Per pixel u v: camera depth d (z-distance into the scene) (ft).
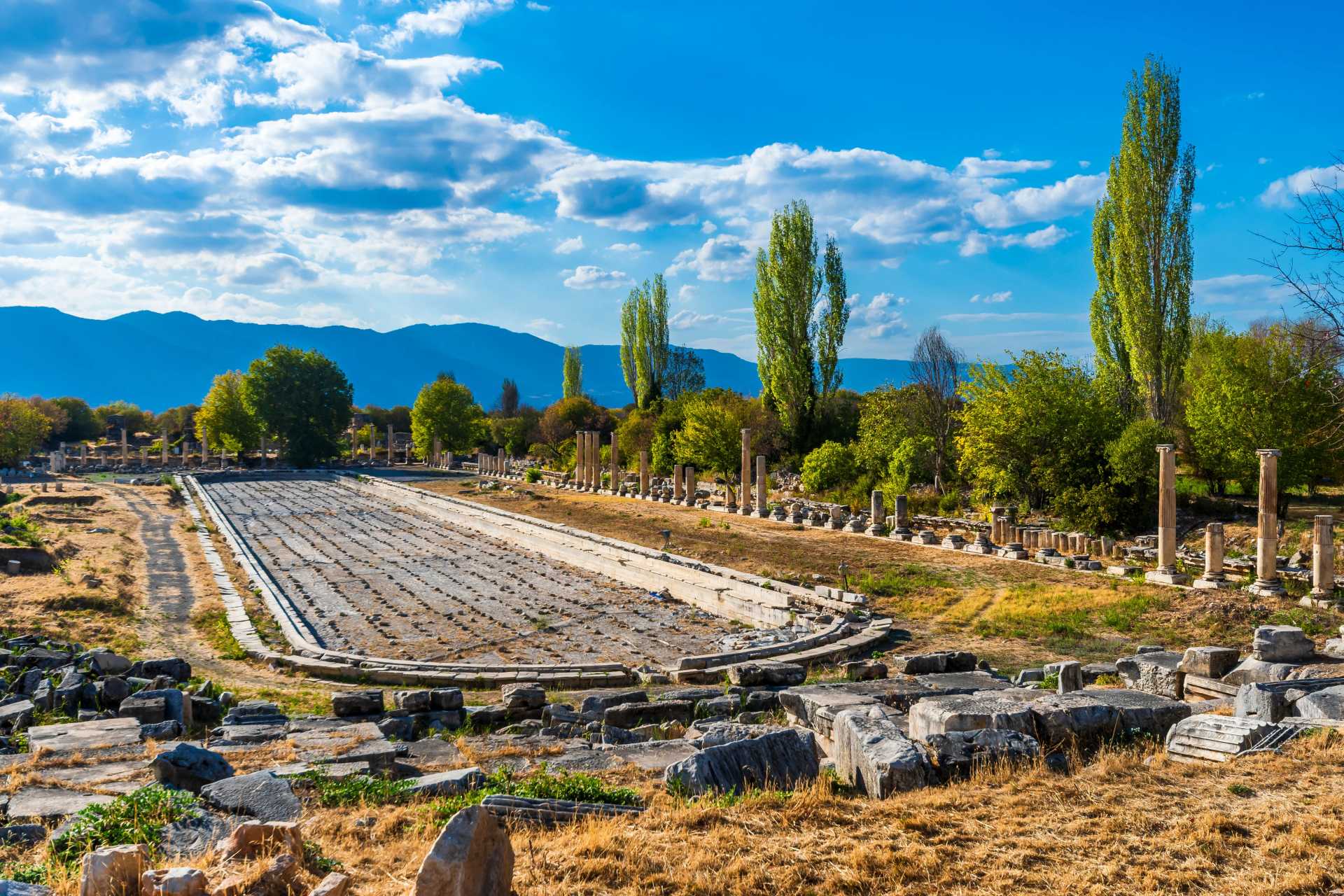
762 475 154.30
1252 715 37.55
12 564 98.43
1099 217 157.69
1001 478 134.51
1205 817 24.89
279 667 68.49
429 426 350.23
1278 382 114.93
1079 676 49.32
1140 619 73.67
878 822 26.18
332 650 77.46
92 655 60.80
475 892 19.10
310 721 47.62
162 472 298.97
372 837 27.09
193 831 26.32
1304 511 122.11
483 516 171.01
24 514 148.66
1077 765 31.42
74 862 23.88
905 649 71.31
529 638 82.58
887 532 125.18
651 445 234.79
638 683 63.72
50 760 36.14
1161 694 50.11
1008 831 25.12
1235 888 21.15
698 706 51.60
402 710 50.67
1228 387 117.91
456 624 88.99
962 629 77.15
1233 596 75.92
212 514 181.06
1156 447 85.66
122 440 342.03
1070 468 123.24
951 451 168.14
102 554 118.11
